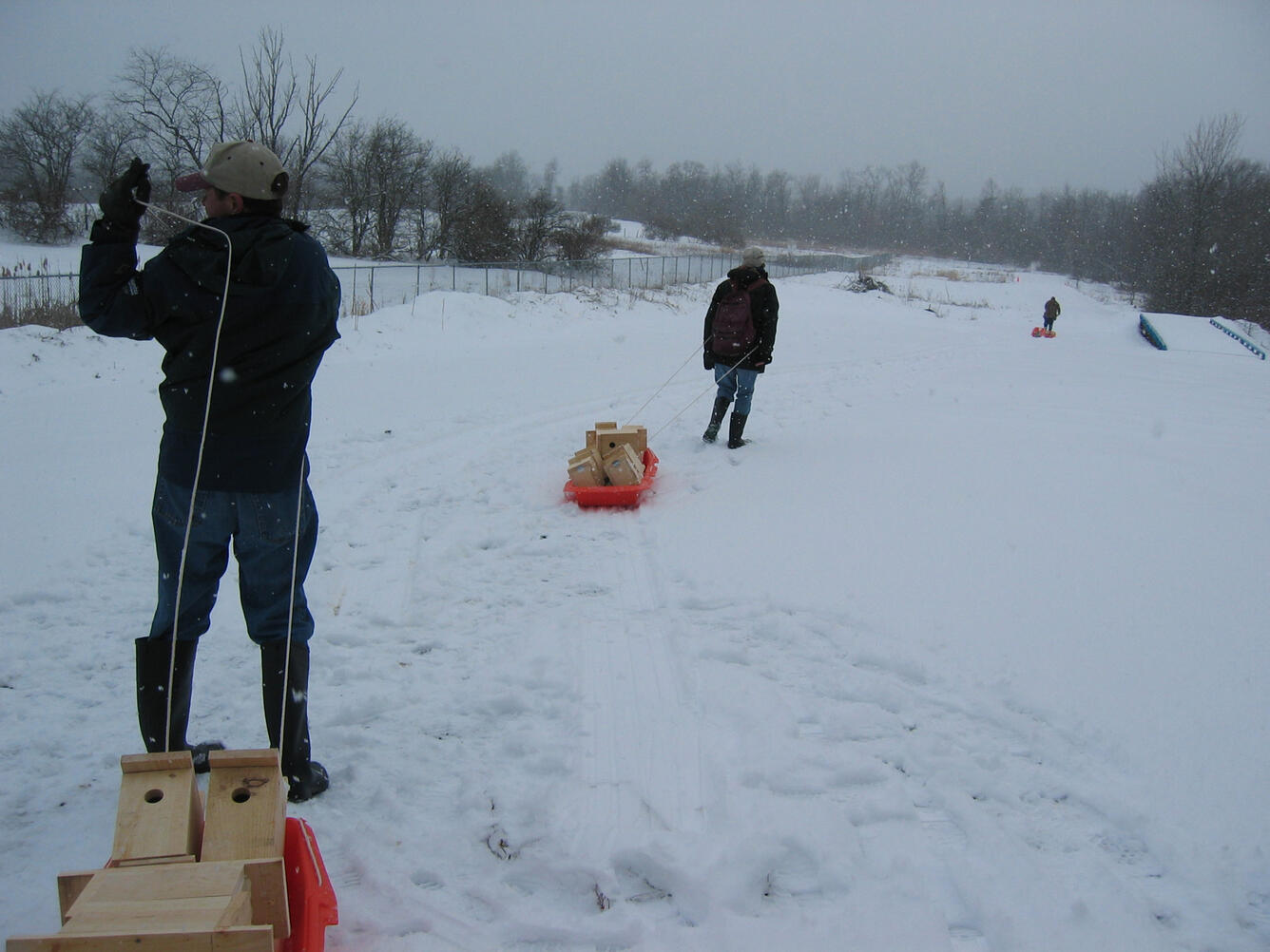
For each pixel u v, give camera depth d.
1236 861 2.85
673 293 28.53
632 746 3.53
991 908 2.63
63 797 3.15
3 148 42.28
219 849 2.21
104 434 8.84
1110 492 6.98
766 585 5.16
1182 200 56.84
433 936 2.56
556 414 10.21
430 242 42.38
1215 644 4.32
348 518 6.43
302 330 2.84
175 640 2.96
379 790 3.20
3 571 5.23
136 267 2.72
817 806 3.10
